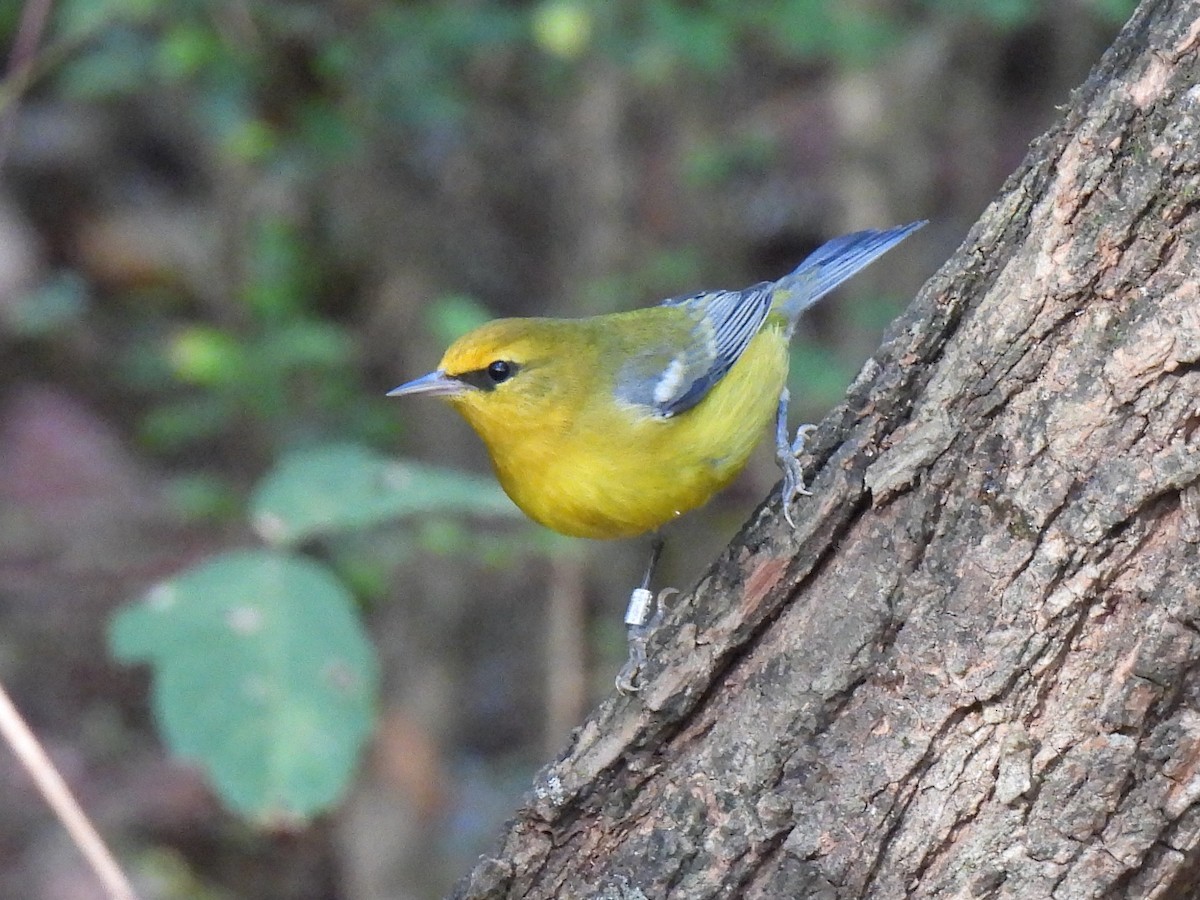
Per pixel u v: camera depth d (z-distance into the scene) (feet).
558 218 50.47
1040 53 52.65
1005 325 17.67
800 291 29.99
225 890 42.50
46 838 41.24
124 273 53.47
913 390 18.72
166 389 51.26
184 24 39.40
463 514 37.45
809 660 18.71
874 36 42.14
